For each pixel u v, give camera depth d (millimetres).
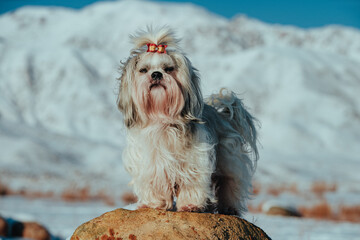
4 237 12172
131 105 5395
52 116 114125
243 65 132375
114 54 147750
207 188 5273
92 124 110375
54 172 48250
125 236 4730
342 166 69438
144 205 5379
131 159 5363
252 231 5109
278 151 88750
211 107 6160
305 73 126562
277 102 113188
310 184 45125
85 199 29266
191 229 4773
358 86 126250
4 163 50688
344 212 24156
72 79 128625
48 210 21906
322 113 108062
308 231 16062
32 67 134500
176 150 5203
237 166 5938
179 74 5324
